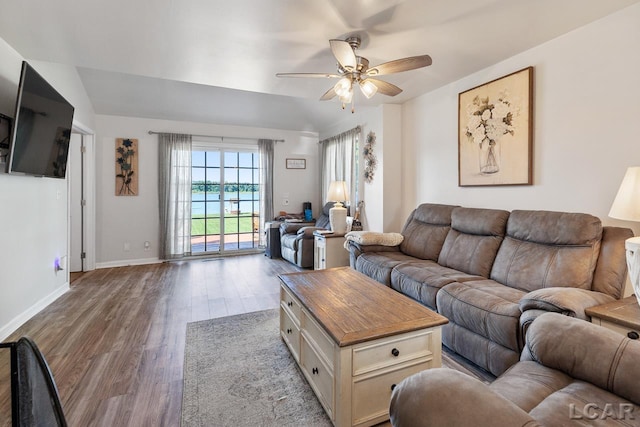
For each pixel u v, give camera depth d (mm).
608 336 1193
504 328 1827
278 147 6180
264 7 1980
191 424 1580
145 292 3674
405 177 4191
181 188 5336
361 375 1509
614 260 1984
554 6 2037
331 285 2273
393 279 2855
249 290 3771
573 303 1646
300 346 1998
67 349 2330
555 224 2279
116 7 1974
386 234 3613
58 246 3486
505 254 2539
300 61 2777
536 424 750
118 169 4969
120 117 4996
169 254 5258
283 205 6242
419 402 868
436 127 3676
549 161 2551
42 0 1901
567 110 2418
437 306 2334
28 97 2396
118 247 4996
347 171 5199
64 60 2752
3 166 2486
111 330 2658
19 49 2545
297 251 4816
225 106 5172
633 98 2062
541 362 1315
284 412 1671
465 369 2104
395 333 1560
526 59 2682
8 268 2574
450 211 3287
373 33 2330
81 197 4590
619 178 2145
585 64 2295
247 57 2691
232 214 5883
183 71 3000
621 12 2096
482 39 2463
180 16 2078
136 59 2727
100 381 1939
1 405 1697
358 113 4898
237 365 2115
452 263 2916
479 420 776
